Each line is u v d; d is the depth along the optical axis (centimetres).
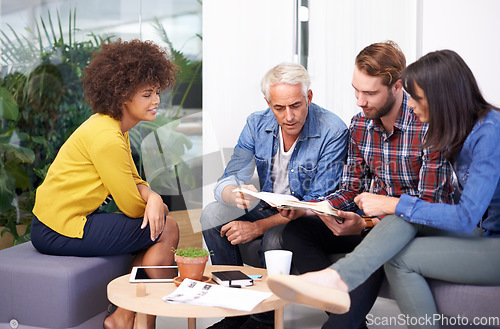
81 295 173
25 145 282
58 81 288
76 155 187
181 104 317
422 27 338
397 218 155
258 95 320
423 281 153
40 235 187
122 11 303
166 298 139
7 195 279
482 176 149
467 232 151
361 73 187
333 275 140
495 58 333
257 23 317
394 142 194
